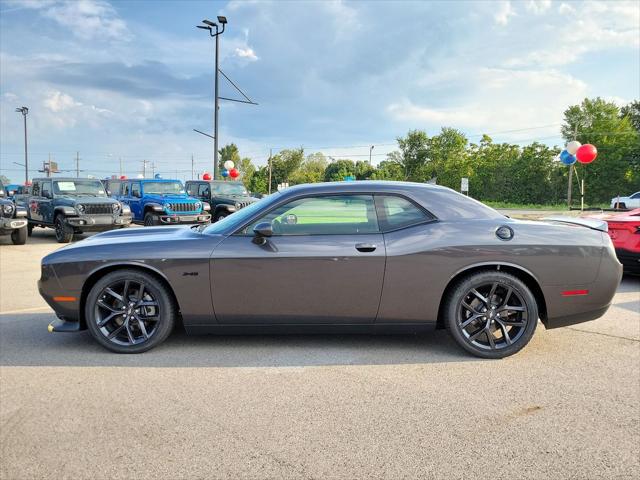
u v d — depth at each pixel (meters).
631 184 49.50
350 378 3.42
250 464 2.32
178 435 2.61
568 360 3.80
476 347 3.82
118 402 3.02
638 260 7.09
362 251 3.75
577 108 52.56
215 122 24.94
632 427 2.70
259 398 3.08
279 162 83.31
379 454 2.41
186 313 3.87
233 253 3.80
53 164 49.66
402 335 4.42
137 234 4.34
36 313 5.34
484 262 3.75
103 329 3.93
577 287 3.81
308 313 3.84
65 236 13.07
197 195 18.19
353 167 104.25
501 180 55.97
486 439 2.56
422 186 4.05
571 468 2.29
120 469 2.29
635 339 4.36
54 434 2.62
